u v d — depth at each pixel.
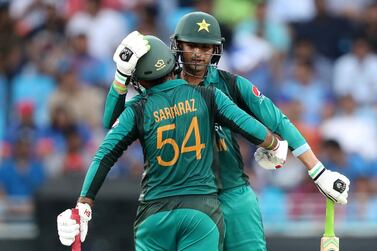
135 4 49.75
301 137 22.62
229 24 48.62
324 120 46.50
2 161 43.28
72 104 45.84
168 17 49.31
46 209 35.72
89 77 47.56
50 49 48.62
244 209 23.59
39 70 47.81
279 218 39.16
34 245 37.41
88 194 21.27
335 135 46.12
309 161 22.48
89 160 43.91
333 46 49.44
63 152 44.34
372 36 49.31
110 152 21.28
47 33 49.25
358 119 46.72
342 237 38.19
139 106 21.44
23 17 49.81
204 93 21.53
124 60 21.30
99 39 48.75
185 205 21.17
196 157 21.30
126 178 35.91
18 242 37.97
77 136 43.97
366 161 44.84
